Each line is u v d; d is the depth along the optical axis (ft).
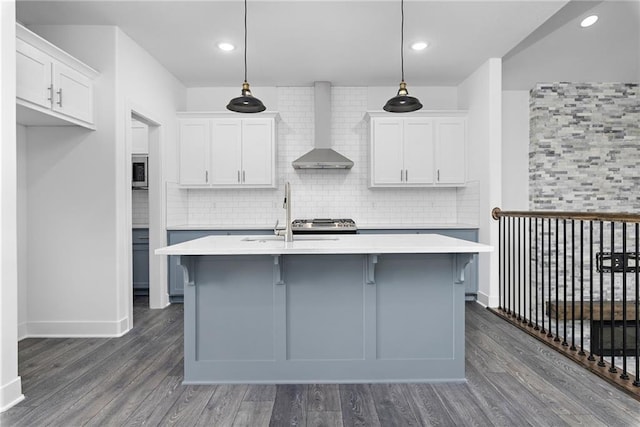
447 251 7.55
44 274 11.37
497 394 7.64
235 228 15.48
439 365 8.39
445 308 8.46
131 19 11.18
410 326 8.45
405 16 11.25
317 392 7.85
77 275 11.37
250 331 8.38
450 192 17.83
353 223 16.35
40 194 11.32
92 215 11.35
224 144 16.43
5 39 7.25
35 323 11.34
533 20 11.51
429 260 8.43
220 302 8.36
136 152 16.31
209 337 8.36
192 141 16.38
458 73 16.02
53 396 7.59
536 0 10.42
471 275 15.56
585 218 8.83
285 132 17.70
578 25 13.20
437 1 10.44
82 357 9.66
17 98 8.61
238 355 8.38
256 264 8.37
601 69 16.21
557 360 9.31
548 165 17.47
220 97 17.58
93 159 11.32
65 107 10.05
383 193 17.83
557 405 7.17
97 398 7.53
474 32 12.26
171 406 7.23
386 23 11.65
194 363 8.32
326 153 16.56
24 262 11.29
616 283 17.61
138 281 16.38
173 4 10.41
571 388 7.85
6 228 7.23
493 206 14.38
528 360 9.33
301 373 8.38
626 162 17.54
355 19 11.41
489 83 14.39
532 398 7.45
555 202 17.48
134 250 16.39
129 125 12.17
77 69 10.52
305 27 11.86
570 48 14.65
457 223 17.54
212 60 14.38
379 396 7.64
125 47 12.06
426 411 7.02
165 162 15.11
